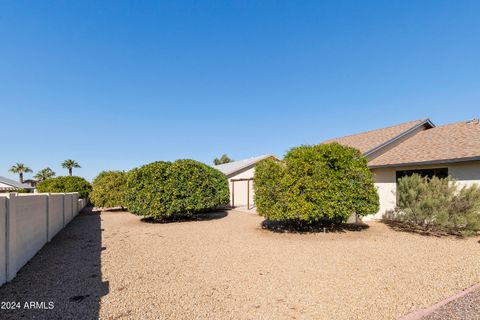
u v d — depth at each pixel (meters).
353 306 4.05
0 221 5.02
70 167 55.38
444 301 4.20
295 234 9.78
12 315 3.83
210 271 5.75
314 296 4.42
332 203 9.27
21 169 54.25
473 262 6.27
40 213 8.20
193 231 10.93
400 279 5.18
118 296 4.47
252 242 8.57
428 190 9.54
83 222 14.38
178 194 13.55
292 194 9.34
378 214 13.21
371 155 13.82
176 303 4.20
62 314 3.85
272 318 3.72
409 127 15.25
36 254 7.41
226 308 4.02
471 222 8.58
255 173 10.68
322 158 9.55
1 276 5.00
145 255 7.14
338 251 7.30
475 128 12.66
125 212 19.95
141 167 14.05
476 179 9.98
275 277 5.34
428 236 9.22
